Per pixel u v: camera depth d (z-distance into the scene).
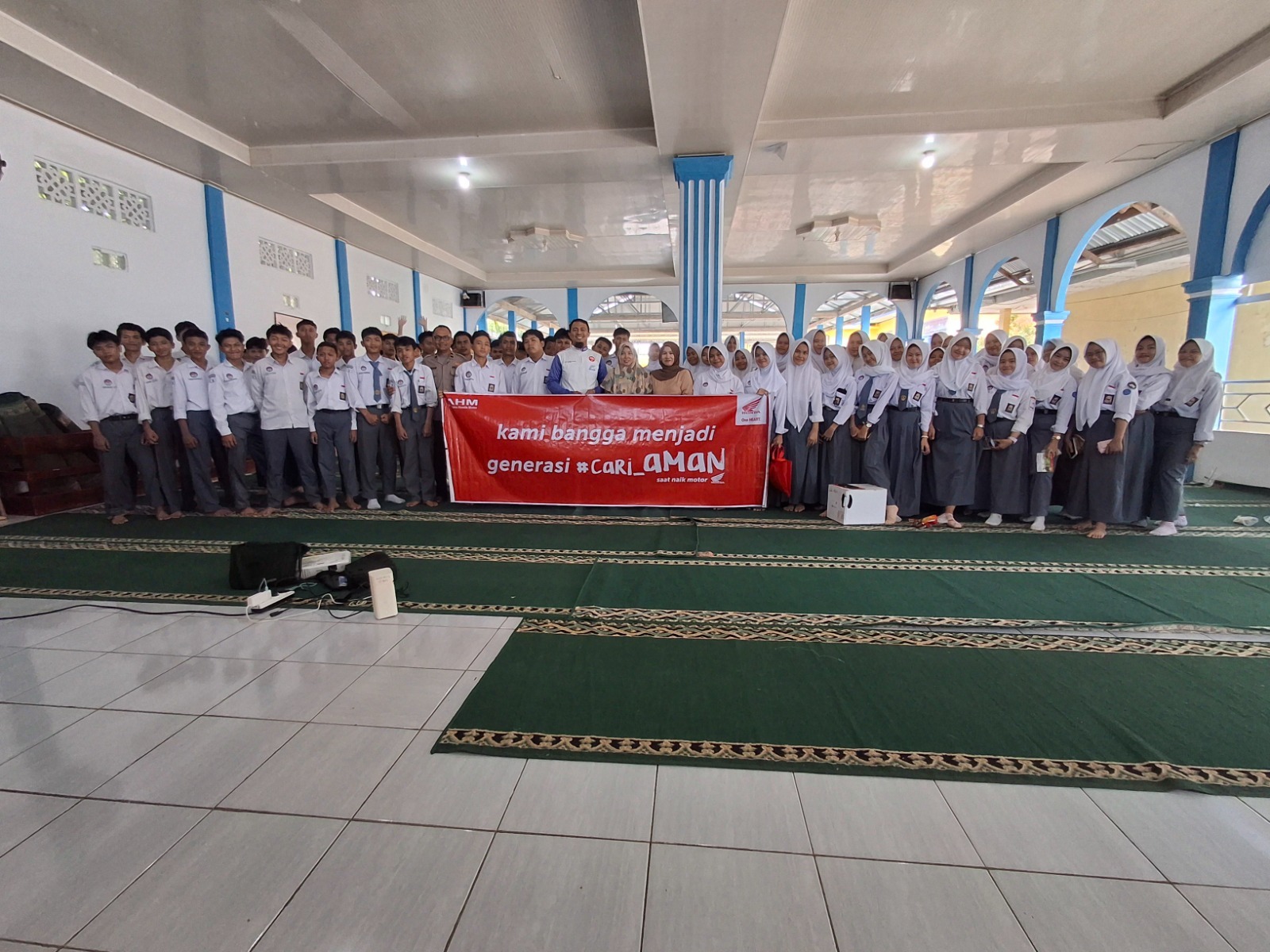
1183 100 4.78
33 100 4.40
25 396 4.55
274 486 4.72
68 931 1.16
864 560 3.37
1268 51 4.06
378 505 4.84
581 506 4.76
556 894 1.22
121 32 3.89
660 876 1.27
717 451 4.46
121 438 4.29
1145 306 10.92
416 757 1.65
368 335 4.67
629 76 4.44
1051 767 1.59
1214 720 1.80
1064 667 2.13
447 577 3.11
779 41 3.64
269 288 7.17
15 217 4.49
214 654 2.27
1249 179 5.16
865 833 1.38
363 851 1.34
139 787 1.55
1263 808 1.45
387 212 7.96
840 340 18.83
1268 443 5.52
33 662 2.21
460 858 1.32
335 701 1.93
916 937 1.13
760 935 1.13
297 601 2.78
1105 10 3.74
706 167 5.34
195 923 1.17
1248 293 5.42
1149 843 1.35
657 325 20.00
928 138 5.27
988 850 1.33
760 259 11.44
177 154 5.41
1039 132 5.17
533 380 4.79
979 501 4.38
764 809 1.45
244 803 1.49
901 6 3.65
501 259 11.06
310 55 4.14
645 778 1.56
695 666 2.15
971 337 4.12
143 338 4.43
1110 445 3.79
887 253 10.80
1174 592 2.86
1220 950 1.10
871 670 2.11
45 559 3.46
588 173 5.97
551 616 2.60
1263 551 3.54
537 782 1.55
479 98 4.76
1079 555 3.46
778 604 2.73
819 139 5.27
